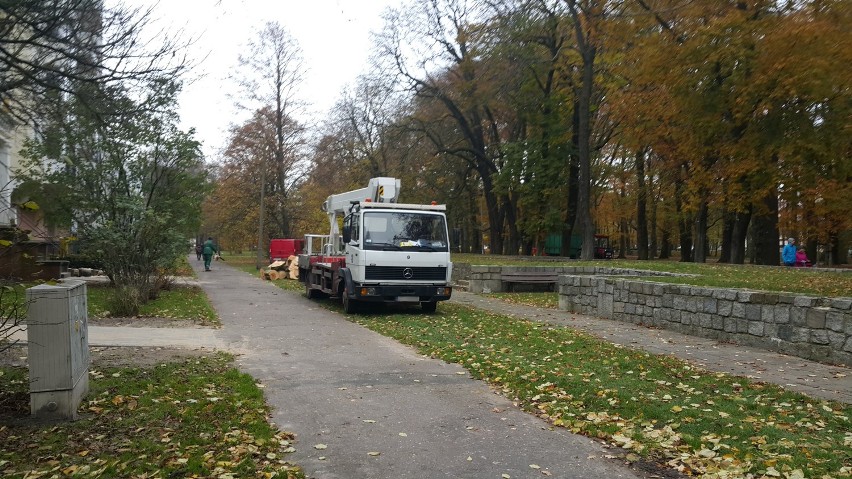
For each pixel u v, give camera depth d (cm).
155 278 1734
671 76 2186
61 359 544
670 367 797
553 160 3306
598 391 669
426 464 471
